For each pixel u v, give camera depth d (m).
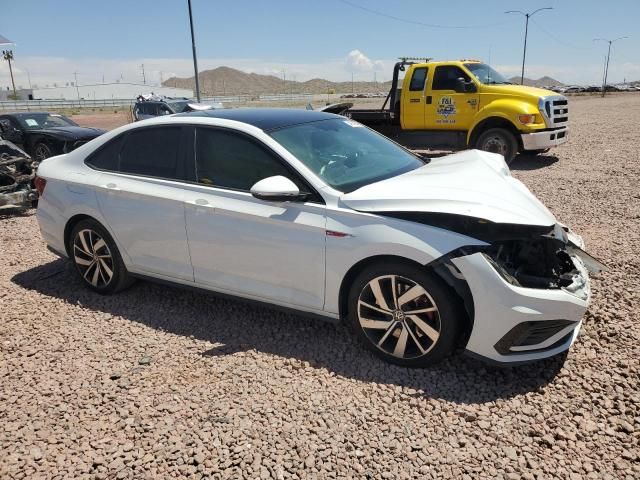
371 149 4.21
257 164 3.68
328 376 3.28
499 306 2.93
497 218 2.98
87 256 4.65
